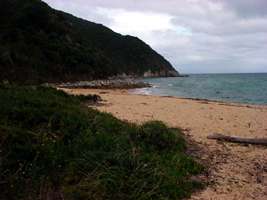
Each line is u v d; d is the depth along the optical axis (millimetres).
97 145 5949
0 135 5359
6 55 36656
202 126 10750
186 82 72438
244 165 6723
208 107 16625
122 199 4715
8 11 52625
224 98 30500
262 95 34656
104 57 66312
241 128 10711
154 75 110938
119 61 97500
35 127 6102
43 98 8383
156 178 5262
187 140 8469
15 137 5414
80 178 5035
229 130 10297
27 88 10148
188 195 5152
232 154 7465
